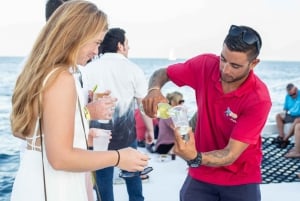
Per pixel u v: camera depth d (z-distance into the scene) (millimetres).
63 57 1213
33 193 1319
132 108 2756
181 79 2027
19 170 1374
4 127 6414
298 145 4867
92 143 2102
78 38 1211
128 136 2742
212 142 1928
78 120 1330
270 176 4156
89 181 1856
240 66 1608
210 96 1841
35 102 1222
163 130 4684
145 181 3863
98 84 2617
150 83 2053
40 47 1243
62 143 1166
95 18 1235
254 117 1685
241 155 1891
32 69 1229
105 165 1261
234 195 1984
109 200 2781
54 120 1169
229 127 1828
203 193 2064
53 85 1178
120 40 2689
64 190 1326
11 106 1328
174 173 4164
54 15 1256
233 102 1755
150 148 4871
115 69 2631
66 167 1186
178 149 1541
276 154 5023
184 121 1557
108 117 1822
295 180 4047
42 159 1300
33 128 1287
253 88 1735
